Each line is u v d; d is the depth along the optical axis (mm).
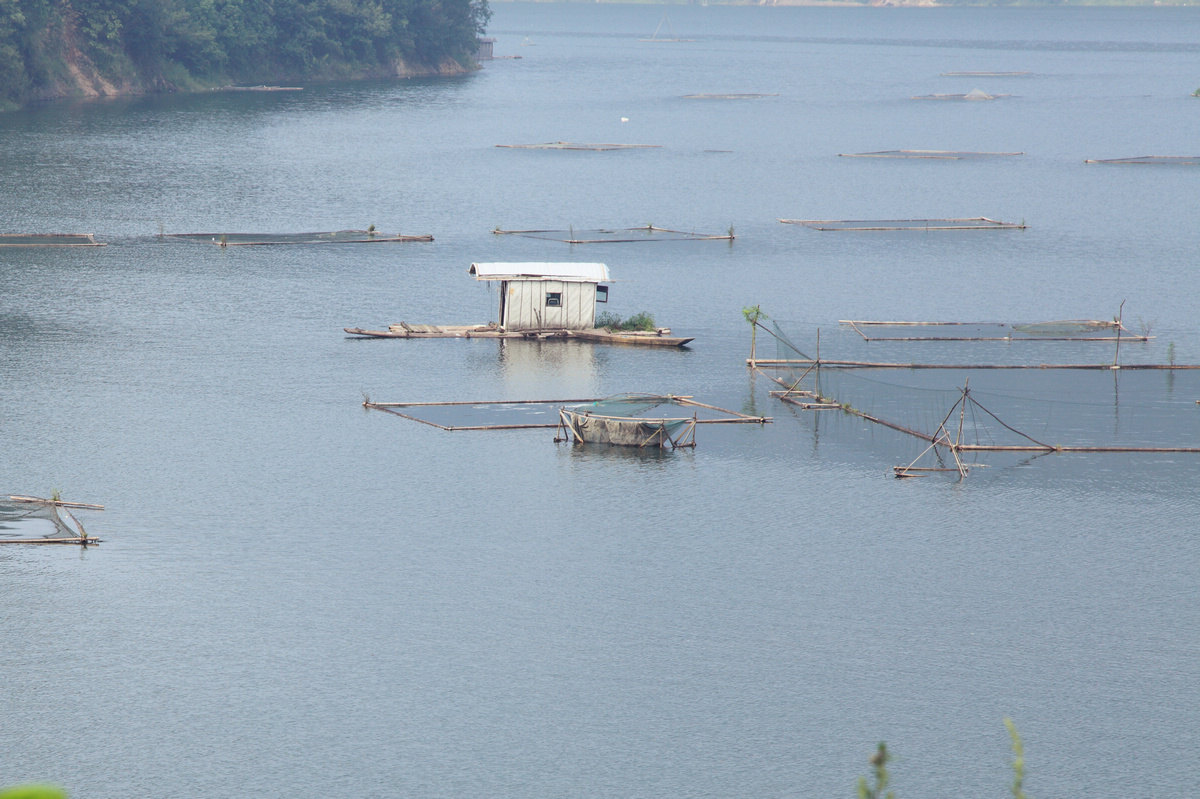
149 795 165500
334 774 170000
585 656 197500
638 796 166750
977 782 170125
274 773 170000
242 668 192375
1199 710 186125
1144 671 196125
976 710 185500
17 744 174000
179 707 182750
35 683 186625
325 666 193625
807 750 176000
